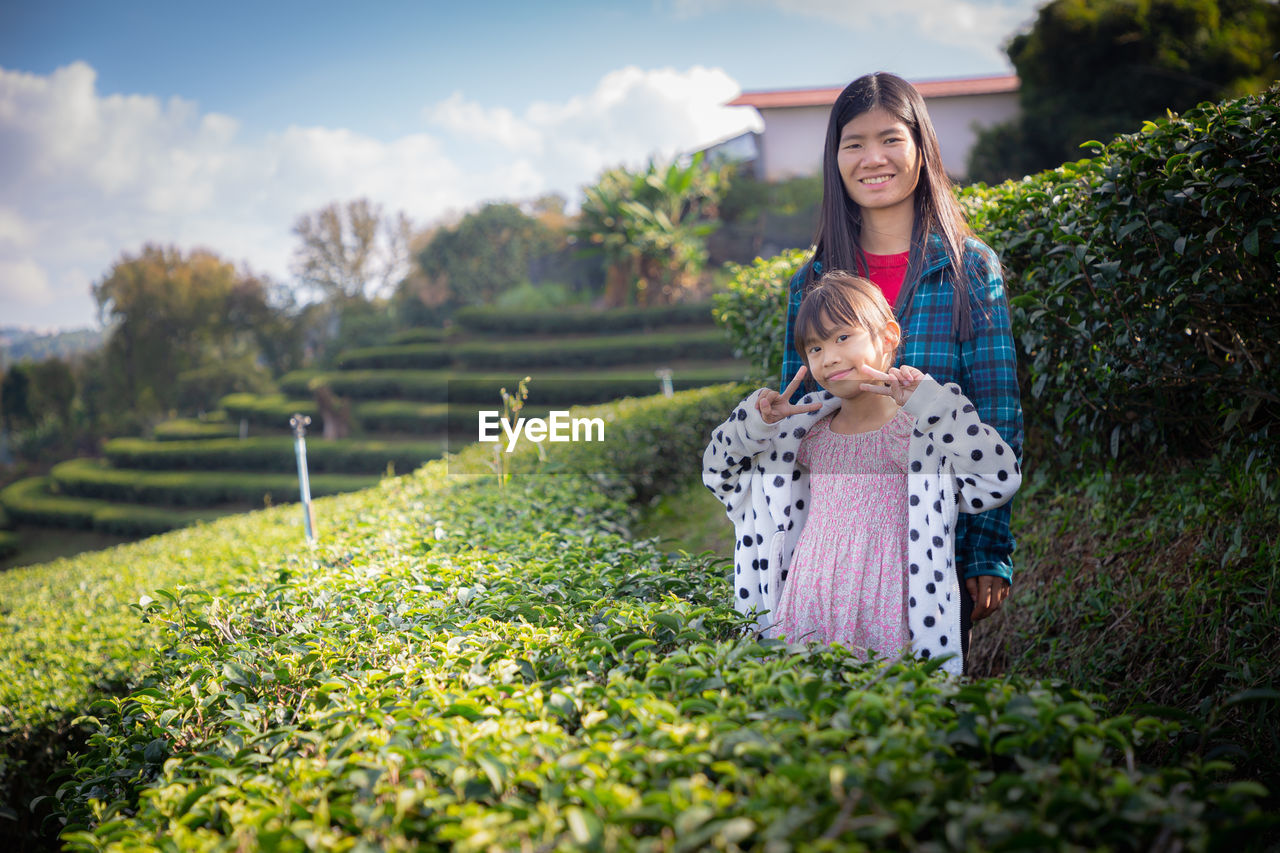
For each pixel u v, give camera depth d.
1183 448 3.06
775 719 1.26
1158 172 2.49
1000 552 1.91
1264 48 17.50
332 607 2.44
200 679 1.98
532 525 4.20
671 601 2.04
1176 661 2.45
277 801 1.28
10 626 4.82
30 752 3.47
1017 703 1.23
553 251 36.84
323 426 28.52
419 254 39.12
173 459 25.84
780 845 0.88
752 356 5.09
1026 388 3.35
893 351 1.91
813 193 27.58
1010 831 0.92
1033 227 3.00
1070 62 18.86
